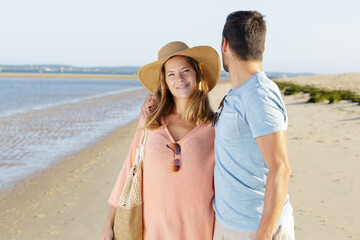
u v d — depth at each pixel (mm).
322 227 4035
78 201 5398
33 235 4270
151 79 2564
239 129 1701
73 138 11078
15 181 6590
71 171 7195
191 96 2340
